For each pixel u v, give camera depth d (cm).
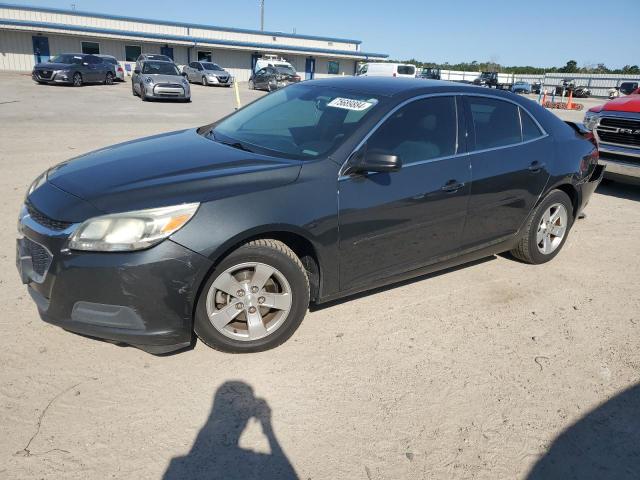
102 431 249
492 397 293
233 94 2595
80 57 2602
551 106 2825
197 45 4397
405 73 3428
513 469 244
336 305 385
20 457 230
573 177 471
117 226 267
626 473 247
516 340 355
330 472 235
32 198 306
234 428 257
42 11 3984
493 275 460
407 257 372
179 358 309
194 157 338
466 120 399
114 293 269
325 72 5247
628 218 662
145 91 1878
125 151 362
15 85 2342
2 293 372
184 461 235
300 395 284
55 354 305
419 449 252
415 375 308
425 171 365
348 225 329
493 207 414
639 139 709
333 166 327
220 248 281
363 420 268
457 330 362
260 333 314
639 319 394
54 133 1059
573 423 277
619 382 315
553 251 488
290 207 303
